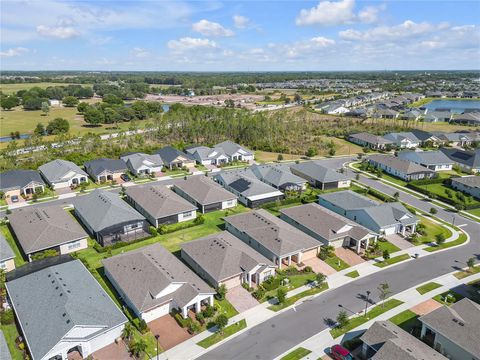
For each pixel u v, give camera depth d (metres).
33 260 51.09
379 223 64.06
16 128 156.00
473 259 53.41
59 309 38.25
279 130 136.38
